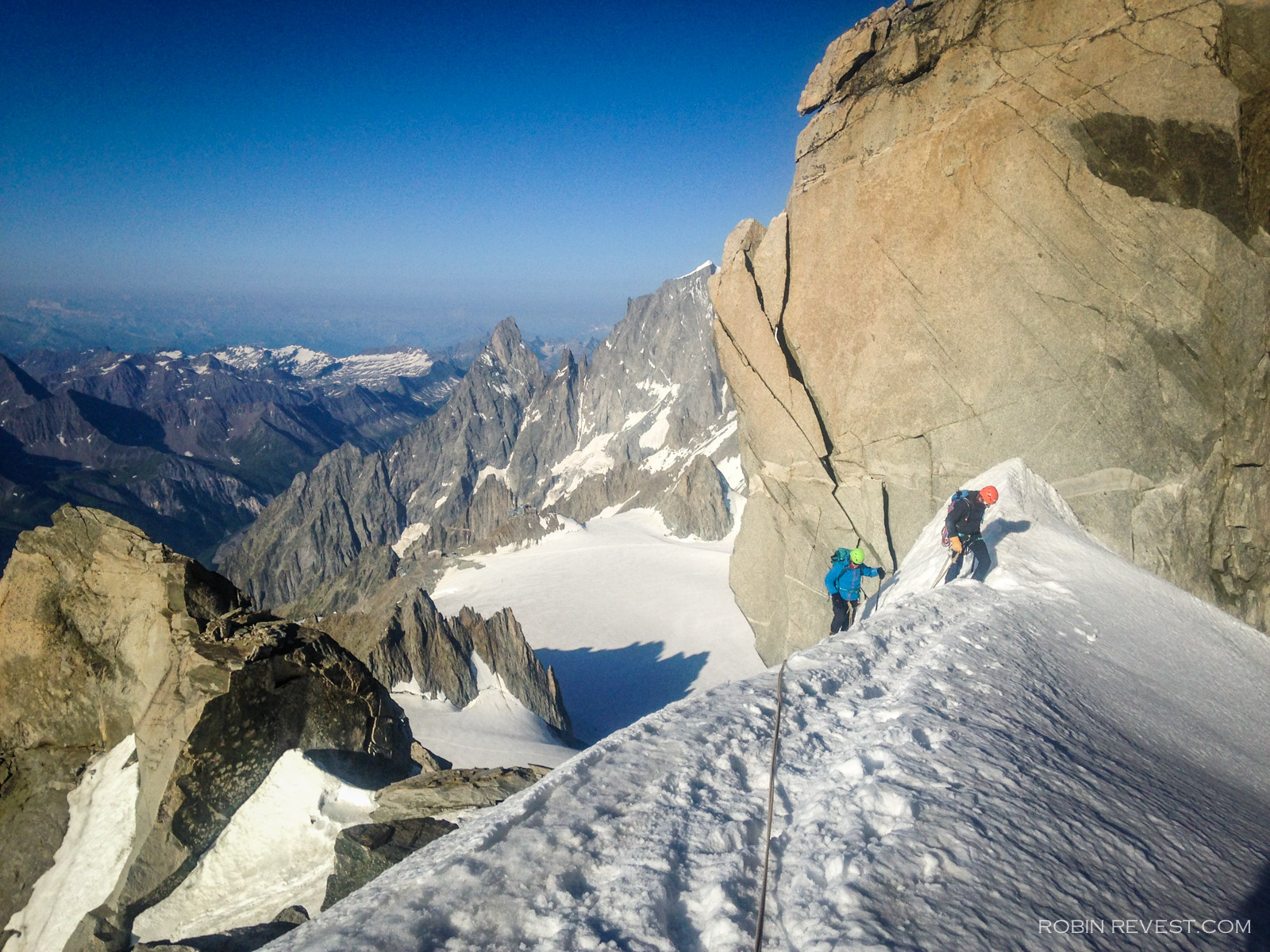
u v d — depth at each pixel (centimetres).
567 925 447
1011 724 796
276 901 1134
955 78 2755
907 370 3042
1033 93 2600
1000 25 2638
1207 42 2277
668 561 15875
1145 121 2406
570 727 7838
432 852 551
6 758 1603
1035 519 2180
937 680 900
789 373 3425
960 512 1706
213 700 1337
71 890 1305
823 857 517
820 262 3238
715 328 3775
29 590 1664
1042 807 609
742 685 881
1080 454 2675
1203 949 474
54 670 1628
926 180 2869
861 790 598
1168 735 1032
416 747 1645
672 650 11250
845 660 983
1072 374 2675
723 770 662
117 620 1620
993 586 1648
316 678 1472
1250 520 2398
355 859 955
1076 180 2562
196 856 1275
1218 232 2364
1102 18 2452
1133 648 1416
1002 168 2692
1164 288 2473
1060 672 1102
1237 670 1551
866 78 2975
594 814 575
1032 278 2700
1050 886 498
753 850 541
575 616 12838
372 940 432
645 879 489
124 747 1539
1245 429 2384
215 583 1647
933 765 645
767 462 3684
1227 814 771
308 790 1304
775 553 3953
